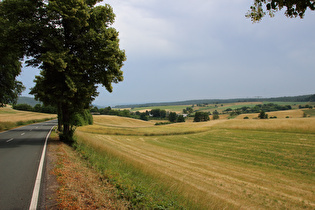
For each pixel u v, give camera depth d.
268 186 12.77
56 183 5.81
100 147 12.66
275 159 21.38
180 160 19.78
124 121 99.69
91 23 15.50
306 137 31.16
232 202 9.09
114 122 94.31
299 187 12.88
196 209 6.02
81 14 13.59
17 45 13.97
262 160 21.25
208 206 6.61
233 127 48.09
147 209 4.69
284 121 44.69
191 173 14.47
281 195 11.11
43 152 10.76
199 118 122.88
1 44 13.69
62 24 14.73
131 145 28.11
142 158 18.19
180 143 33.56
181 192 7.29
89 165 7.96
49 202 4.54
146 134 42.66
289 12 3.73
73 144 13.77
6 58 19.88
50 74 14.68
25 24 12.77
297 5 3.54
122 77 16.91
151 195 5.59
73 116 16.22
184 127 62.69
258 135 36.88
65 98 14.23
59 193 4.97
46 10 13.84
